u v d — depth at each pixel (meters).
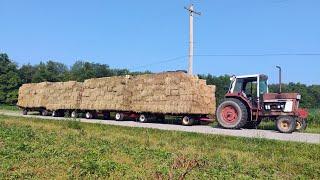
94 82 32.28
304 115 20.14
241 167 10.38
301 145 14.25
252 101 21.27
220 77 49.03
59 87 36.12
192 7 32.84
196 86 25.25
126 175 8.93
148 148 13.23
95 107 31.69
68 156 10.99
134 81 28.89
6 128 17.97
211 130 20.53
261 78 21.42
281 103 20.06
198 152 12.81
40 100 37.75
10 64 71.12
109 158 10.95
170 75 26.33
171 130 19.86
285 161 11.66
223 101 21.73
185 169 7.98
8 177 8.49
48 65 95.81
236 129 21.20
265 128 21.98
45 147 12.36
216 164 10.60
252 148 14.09
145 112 27.62
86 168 9.31
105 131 19.48
